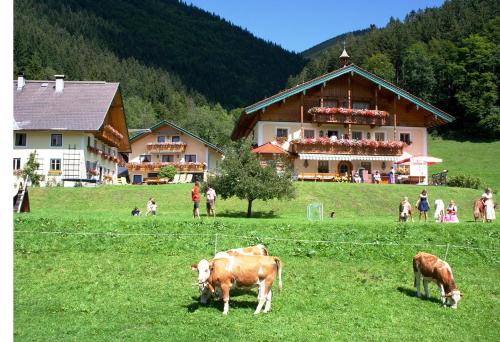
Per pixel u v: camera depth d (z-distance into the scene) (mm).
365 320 13188
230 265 13062
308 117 55938
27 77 131625
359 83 57281
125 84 166500
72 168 54156
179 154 75938
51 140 54594
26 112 56219
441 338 12203
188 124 133375
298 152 53125
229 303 14102
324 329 12234
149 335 11406
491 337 12539
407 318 13578
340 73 54719
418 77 125500
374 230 23672
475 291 16922
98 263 18766
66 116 55750
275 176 32844
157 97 167625
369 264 19875
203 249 20969
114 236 21828
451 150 97125
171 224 23609
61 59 153625
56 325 12031
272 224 24000
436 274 15008
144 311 13281
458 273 19281
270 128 55188
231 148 33562
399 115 58156
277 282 16797
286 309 13711
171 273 17656
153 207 33094
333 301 14836
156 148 74688
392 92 56219
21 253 19891
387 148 54562
